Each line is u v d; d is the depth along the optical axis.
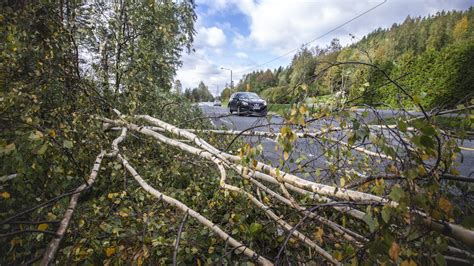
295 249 1.75
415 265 1.00
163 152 3.00
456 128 1.59
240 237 1.86
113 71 4.12
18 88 2.16
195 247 1.70
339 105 2.04
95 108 3.29
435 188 1.12
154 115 4.22
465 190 1.51
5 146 1.47
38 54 2.55
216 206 2.19
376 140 1.40
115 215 1.97
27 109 2.08
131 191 2.32
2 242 1.53
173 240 1.66
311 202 1.93
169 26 4.19
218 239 1.80
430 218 1.04
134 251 1.56
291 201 1.74
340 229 1.56
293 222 1.91
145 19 4.02
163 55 4.65
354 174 2.20
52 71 2.67
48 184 1.87
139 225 1.75
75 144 2.40
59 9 3.20
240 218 1.76
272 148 4.00
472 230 1.02
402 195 1.00
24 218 1.68
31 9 2.56
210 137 3.56
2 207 1.67
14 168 1.62
